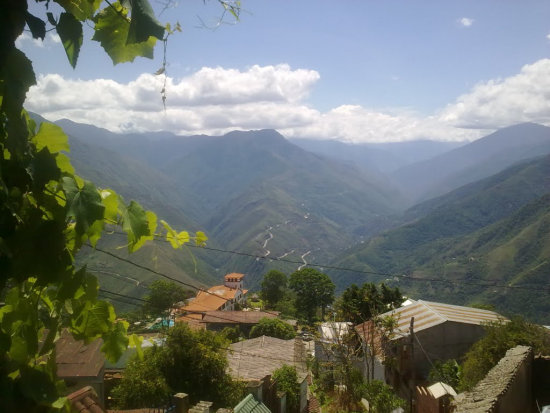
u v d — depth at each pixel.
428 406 10.78
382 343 20.39
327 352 21.88
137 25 1.26
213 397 15.22
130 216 1.44
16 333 1.31
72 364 11.34
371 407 15.52
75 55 1.28
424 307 23.80
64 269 1.26
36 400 1.30
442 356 19.97
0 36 1.12
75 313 1.51
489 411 5.56
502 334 15.80
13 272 1.18
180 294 40.31
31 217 1.22
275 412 13.15
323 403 18.45
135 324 35.34
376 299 27.34
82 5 1.41
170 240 1.72
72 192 1.25
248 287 162.50
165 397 14.05
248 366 20.41
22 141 1.16
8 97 1.13
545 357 8.50
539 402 8.20
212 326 41.94
